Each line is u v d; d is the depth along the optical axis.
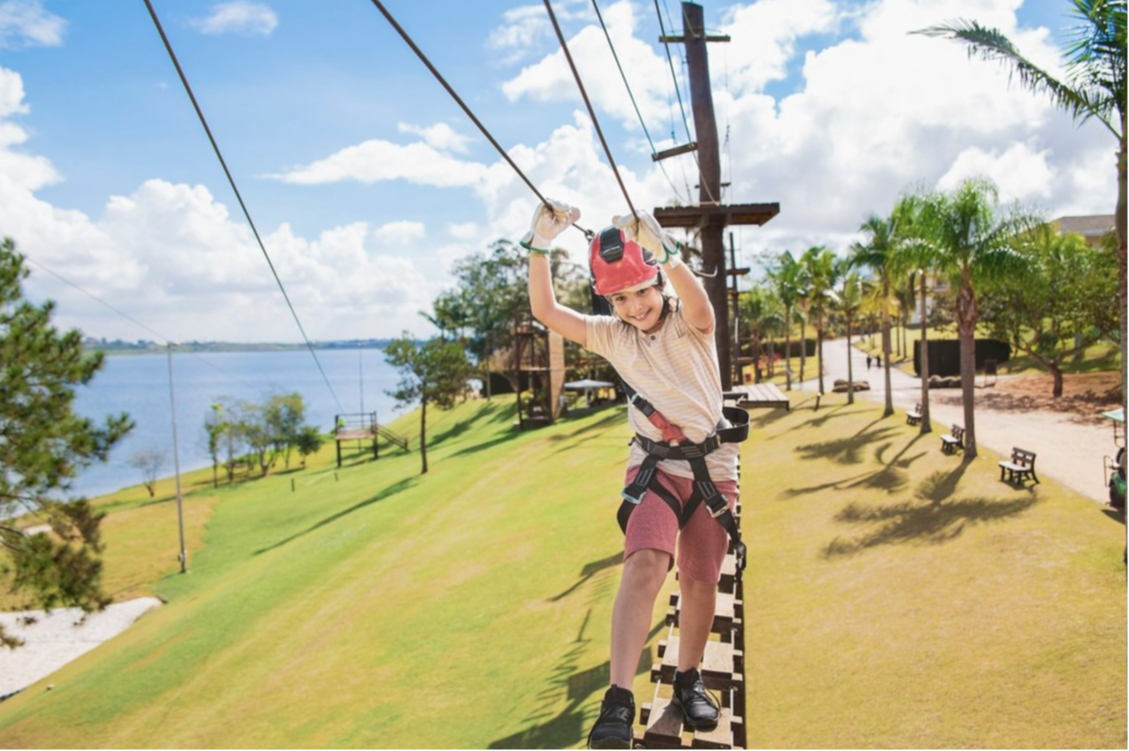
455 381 57.47
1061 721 11.74
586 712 15.82
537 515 34.59
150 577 41.62
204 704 21.98
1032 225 25.41
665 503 2.61
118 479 98.94
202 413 197.38
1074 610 14.74
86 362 22.20
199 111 2.35
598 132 2.08
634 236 2.54
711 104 12.67
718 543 2.78
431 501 43.88
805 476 29.14
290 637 26.05
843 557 20.06
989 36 12.34
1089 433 30.25
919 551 19.36
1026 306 40.66
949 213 25.73
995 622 15.05
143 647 28.06
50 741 21.27
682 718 3.03
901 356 80.44
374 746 16.98
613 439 50.06
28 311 21.77
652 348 2.65
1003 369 57.94
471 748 15.71
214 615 29.81
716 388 2.75
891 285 38.91
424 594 27.20
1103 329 38.50
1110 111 12.41
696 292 2.55
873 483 26.23
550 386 66.69
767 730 13.23
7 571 22.47
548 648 20.06
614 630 2.30
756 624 17.27
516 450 55.03
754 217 11.92
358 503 50.44
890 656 14.66
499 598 24.80
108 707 22.78
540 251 2.72
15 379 20.52
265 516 53.91
